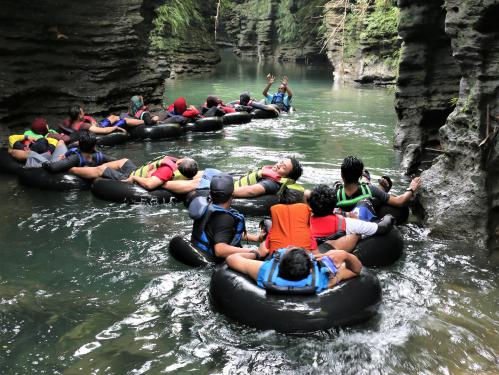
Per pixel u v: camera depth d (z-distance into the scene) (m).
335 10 29.09
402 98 10.60
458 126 6.52
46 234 6.36
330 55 28.80
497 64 6.05
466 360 4.03
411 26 9.90
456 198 6.34
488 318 4.62
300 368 3.93
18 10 11.41
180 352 4.11
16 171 8.73
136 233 6.43
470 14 6.10
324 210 5.41
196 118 13.15
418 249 5.98
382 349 4.13
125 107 13.76
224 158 10.18
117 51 13.21
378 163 9.83
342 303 4.32
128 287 5.14
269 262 4.49
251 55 42.09
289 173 7.16
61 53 12.39
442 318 4.60
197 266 5.47
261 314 4.30
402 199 6.57
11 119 10.97
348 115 15.63
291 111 16.31
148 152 10.66
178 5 26.61
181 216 7.03
